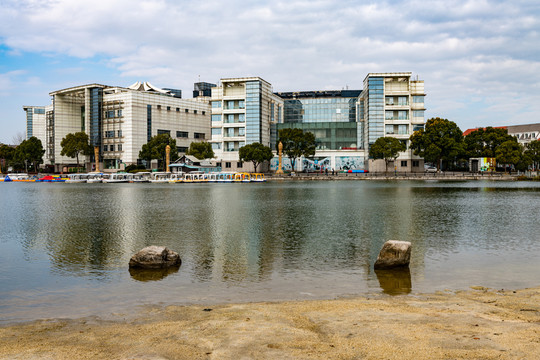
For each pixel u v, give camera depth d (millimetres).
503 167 135750
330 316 11516
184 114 174125
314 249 23172
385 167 129500
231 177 112688
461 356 8375
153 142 141375
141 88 178625
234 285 16141
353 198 55500
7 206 48219
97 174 130000
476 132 137875
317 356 8562
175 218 36531
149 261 19016
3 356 9039
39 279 17359
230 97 141000
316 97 182625
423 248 23297
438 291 14977
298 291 15211
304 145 125000
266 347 9141
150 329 10719
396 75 128000
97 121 161375
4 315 12688
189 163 130250
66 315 12586
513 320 10859
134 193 70625
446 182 98125
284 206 45844
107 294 15055
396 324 10570
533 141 149250
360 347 8984
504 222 33312
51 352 9234
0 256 21891
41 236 27984
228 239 26344
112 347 9469
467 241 25406
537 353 8469
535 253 21906
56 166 175500
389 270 18438
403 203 48406
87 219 36281
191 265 19578
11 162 178000
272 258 20969
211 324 10977
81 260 20906
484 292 14688
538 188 75062
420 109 129875
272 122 153125
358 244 24562
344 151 140375
